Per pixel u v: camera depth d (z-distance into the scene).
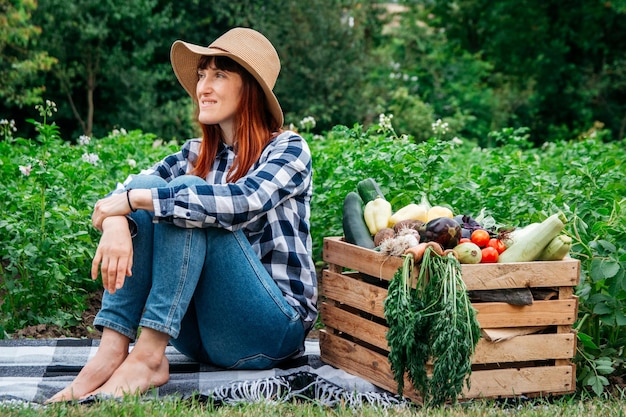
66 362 3.65
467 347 2.94
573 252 3.76
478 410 2.96
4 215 4.89
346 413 2.97
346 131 6.50
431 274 3.01
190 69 3.86
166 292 3.14
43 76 20.41
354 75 21.59
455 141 8.46
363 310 3.41
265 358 3.44
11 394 3.15
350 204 3.61
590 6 24.61
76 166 5.92
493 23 25.81
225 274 3.25
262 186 3.30
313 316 3.56
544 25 25.27
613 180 5.47
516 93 24.83
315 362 3.69
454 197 5.28
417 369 3.03
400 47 24.88
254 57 3.48
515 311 3.21
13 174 5.89
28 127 21.34
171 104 20.83
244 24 22.55
